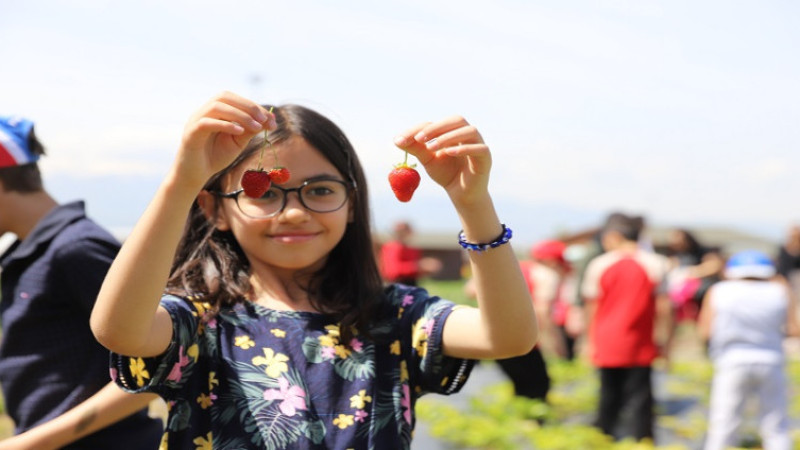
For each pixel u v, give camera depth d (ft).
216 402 2.91
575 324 14.70
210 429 2.89
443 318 3.06
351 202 3.27
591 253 11.31
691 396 14.11
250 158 3.08
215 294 3.05
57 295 3.89
